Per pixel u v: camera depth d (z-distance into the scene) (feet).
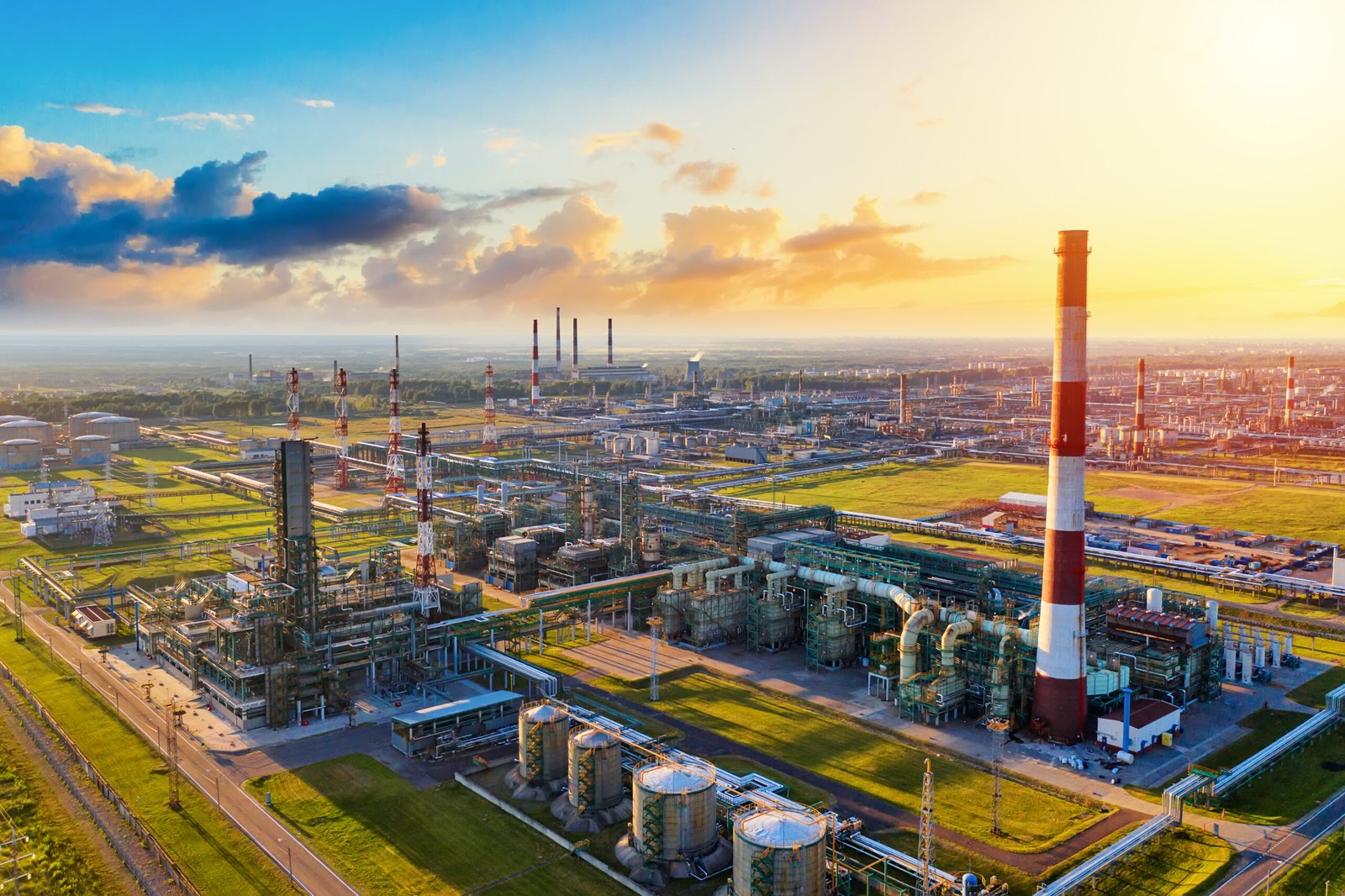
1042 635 349.20
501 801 296.71
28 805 295.07
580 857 265.95
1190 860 260.42
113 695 391.45
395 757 331.98
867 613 437.58
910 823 282.36
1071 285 339.16
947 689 362.53
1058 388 342.85
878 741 344.69
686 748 336.29
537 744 299.58
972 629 372.58
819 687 402.72
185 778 314.55
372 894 247.09
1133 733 331.98
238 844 271.90
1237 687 402.31
